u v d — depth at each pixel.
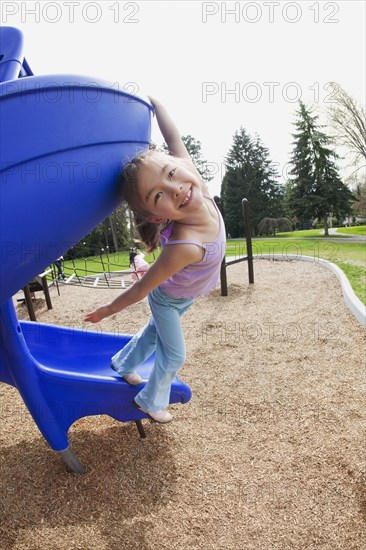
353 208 26.88
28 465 2.43
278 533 1.87
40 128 1.35
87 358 2.81
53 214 1.45
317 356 3.84
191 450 2.52
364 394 3.04
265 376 3.52
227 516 1.98
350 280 6.65
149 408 2.16
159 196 1.57
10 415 3.08
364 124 23.27
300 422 2.75
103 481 2.26
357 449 2.39
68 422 2.31
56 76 1.35
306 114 24.83
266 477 2.23
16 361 2.12
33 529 1.95
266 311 5.45
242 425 2.78
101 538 1.89
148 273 1.79
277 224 27.06
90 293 8.09
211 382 3.48
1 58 1.64
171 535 1.89
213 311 5.64
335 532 1.85
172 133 1.89
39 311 6.82
